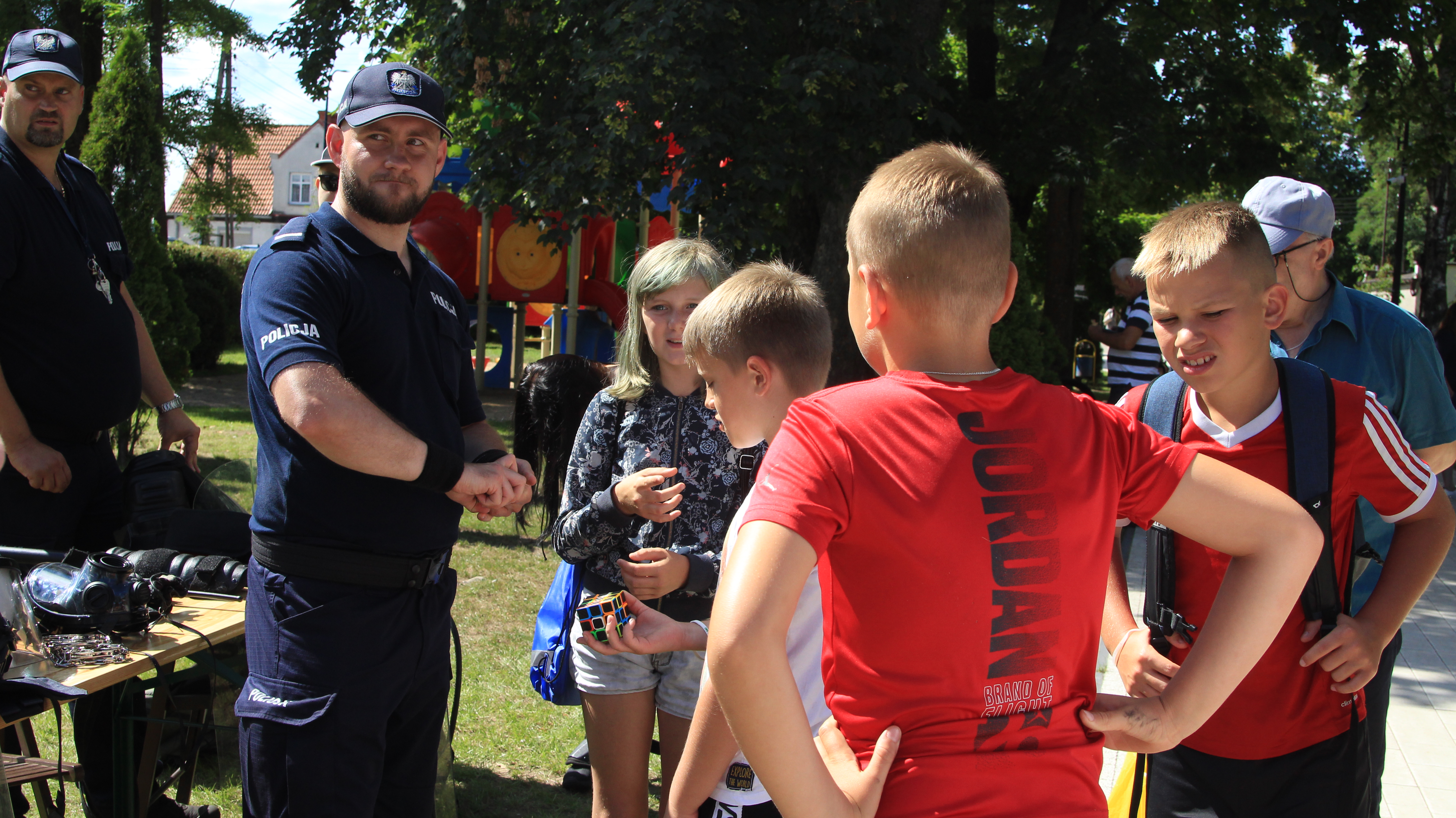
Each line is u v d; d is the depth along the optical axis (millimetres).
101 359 3260
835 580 1282
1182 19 13102
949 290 1306
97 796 3031
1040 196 18047
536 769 3633
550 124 9992
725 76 8734
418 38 12000
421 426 2361
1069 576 1278
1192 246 1863
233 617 2662
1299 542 1293
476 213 14508
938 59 10906
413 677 2303
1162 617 1973
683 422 2520
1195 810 2039
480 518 2334
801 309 1913
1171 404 2074
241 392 14555
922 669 1233
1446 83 13609
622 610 1843
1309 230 2338
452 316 2527
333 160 2377
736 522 1402
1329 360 2393
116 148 7867
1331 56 11000
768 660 1114
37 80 3051
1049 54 11680
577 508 2566
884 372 1423
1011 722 1248
